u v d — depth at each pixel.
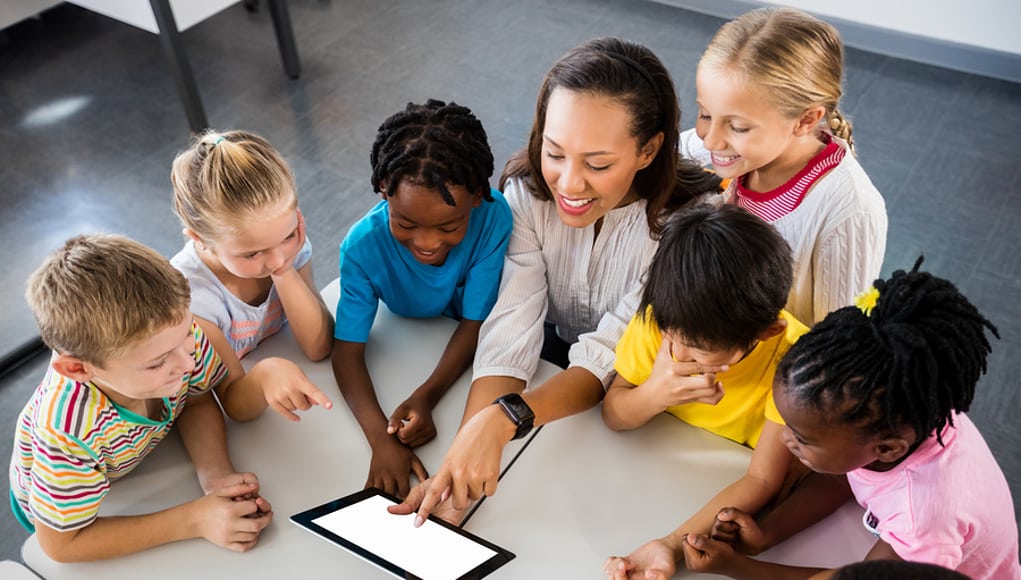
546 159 1.21
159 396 1.04
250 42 3.33
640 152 1.20
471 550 0.96
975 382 0.90
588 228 1.35
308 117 2.98
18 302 2.33
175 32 2.63
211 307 1.25
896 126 2.93
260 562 1.04
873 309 0.87
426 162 1.11
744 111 1.24
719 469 1.15
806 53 1.22
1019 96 3.06
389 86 3.12
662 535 1.07
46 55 3.24
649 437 1.19
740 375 1.13
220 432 1.19
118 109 3.00
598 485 1.13
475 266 1.33
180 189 1.14
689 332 1.01
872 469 0.96
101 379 1.01
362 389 1.25
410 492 1.10
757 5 3.44
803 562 1.04
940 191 2.66
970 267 2.40
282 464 1.16
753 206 1.43
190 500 1.12
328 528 0.96
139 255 0.99
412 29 3.43
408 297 1.36
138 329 0.95
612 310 1.44
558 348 1.65
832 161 1.33
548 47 3.32
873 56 3.30
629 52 1.17
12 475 1.24
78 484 1.02
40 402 1.02
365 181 2.72
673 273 1.01
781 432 1.02
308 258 1.38
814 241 1.37
